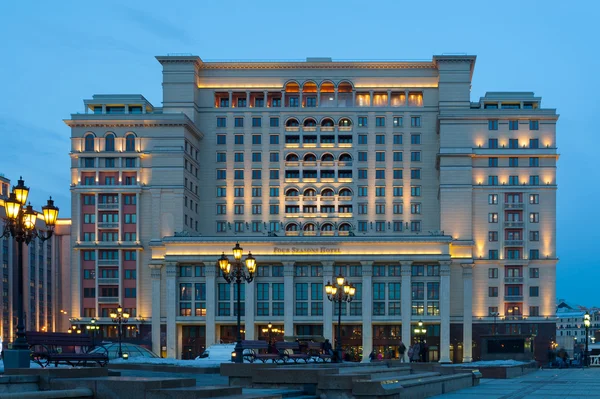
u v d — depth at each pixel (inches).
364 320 5098.4
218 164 5748.0
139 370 1918.1
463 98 5580.7
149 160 5383.9
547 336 5300.2
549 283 5344.5
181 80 5610.2
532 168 5398.6
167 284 5147.6
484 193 5383.9
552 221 5369.1
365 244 5128.0
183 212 5344.5
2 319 6284.5
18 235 1348.4
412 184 5698.8
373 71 5767.7
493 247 5364.2
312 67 5782.5
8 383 866.1
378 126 5743.1
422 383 1358.3
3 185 6609.3
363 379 1189.1
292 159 5762.8
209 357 2581.2
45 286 7081.7
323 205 5723.4
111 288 5374.0
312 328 5241.1
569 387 1694.1
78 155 5423.2
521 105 5536.4
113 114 5418.3
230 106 5777.6
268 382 1202.6
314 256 5123.0
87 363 1669.5
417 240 5103.3
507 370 2287.2
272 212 5713.6
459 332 5221.5
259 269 5196.9
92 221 5408.5
